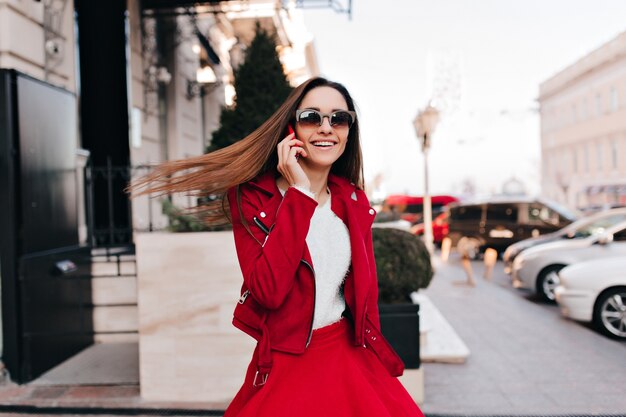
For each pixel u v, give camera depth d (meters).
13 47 6.10
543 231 16.78
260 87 6.00
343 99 2.00
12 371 5.01
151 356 4.46
